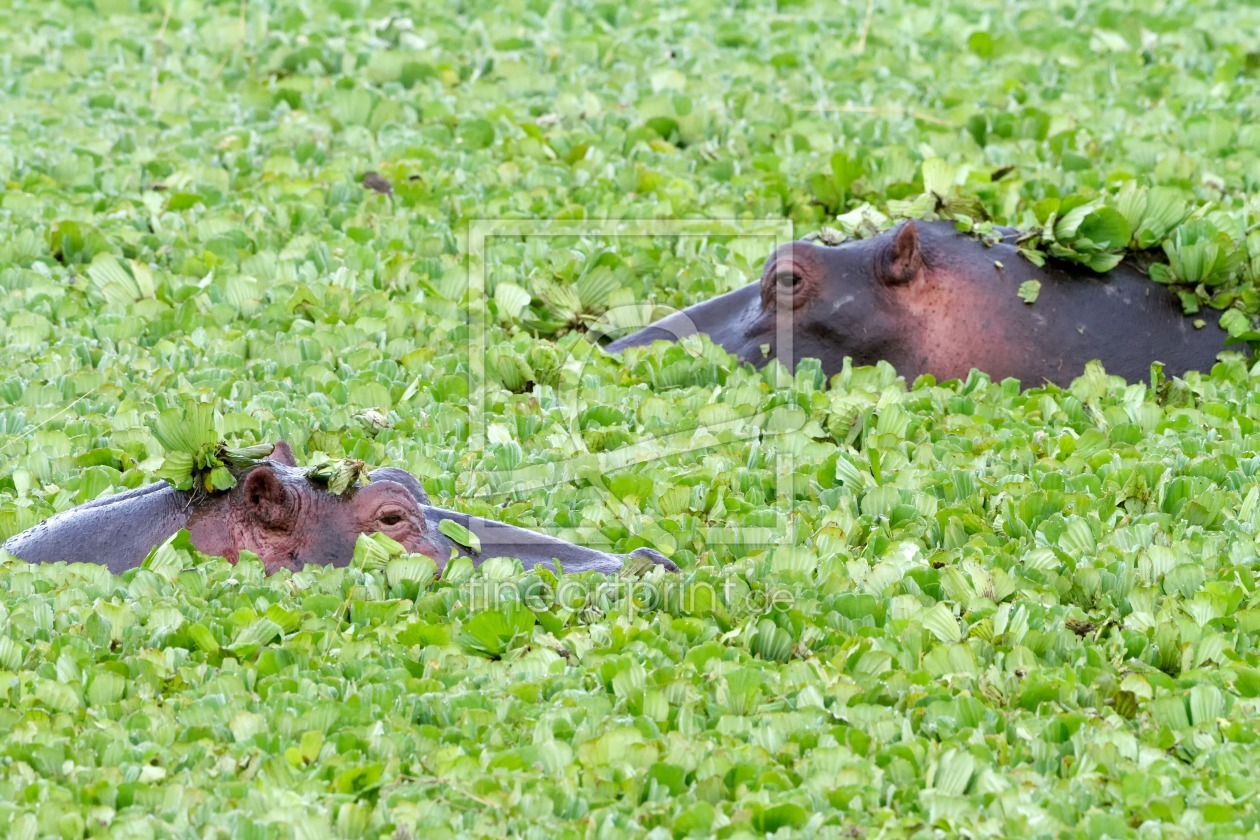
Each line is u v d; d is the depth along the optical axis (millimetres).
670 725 13008
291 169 28875
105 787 11820
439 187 27984
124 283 23422
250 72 35000
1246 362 21672
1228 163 28906
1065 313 21688
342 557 15078
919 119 31844
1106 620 14773
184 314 22562
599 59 36281
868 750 12586
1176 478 17750
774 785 12039
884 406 19578
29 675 13414
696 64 35500
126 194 27500
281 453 15875
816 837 11430
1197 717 13172
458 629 14422
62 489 17203
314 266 24422
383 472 15789
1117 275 22156
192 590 14617
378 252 25016
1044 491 17203
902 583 15359
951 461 18422
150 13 39750
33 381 20281
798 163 29328
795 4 40906
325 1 39688
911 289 21531
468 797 11867
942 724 12922
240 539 15109
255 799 11758
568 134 30547
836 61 35656
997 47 37688
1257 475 18078
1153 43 37812
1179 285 22031
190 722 12922
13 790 11852
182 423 15148
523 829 11578
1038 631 14305
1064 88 34688
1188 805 11961
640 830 11492
